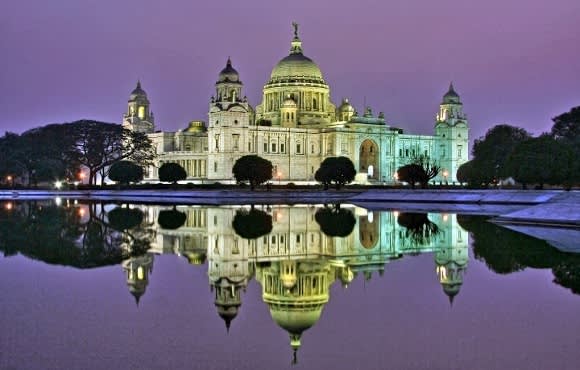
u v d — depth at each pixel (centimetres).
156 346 3250
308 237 7500
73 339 3353
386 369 2948
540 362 3023
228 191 18300
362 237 7519
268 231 8094
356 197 17488
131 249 6375
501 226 8800
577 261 5644
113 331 3488
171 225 8831
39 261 5606
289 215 10944
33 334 3419
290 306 4053
